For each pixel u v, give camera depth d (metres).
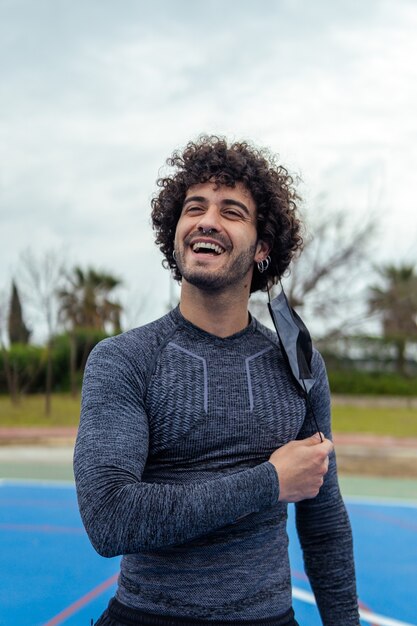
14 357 24.73
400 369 28.33
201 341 1.82
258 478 1.58
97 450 1.59
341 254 23.98
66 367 25.81
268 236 2.00
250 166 1.93
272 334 1.99
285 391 1.84
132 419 1.65
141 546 1.51
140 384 1.70
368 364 28.59
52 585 5.16
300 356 1.87
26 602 4.80
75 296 25.89
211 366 1.78
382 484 9.97
